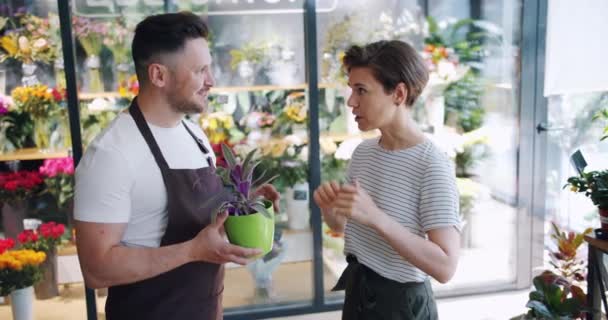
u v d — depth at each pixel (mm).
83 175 1512
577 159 2809
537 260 3602
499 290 3584
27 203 3197
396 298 1685
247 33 3314
